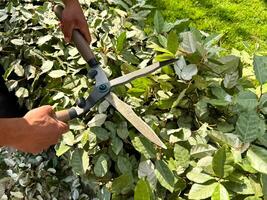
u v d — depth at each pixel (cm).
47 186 86
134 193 72
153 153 77
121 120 83
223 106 82
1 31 105
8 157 92
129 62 90
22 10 101
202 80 81
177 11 123
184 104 83
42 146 61
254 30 120
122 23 99
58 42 97
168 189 74
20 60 96
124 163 79
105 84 72
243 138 75
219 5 125
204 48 83
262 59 81
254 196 72
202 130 80
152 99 87
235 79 83
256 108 79
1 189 88
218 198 71
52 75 90
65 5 75
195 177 74
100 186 81
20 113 95
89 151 81
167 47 82
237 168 75
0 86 91
